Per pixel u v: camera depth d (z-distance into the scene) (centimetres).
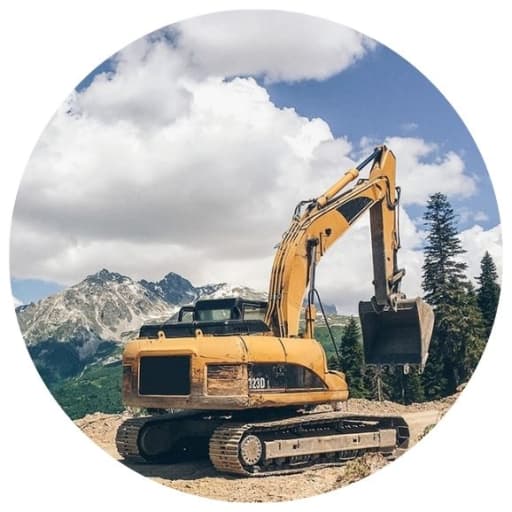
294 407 1277
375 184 1384
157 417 1316
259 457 1183
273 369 1181
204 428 1294
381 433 1322
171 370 1174
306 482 1180
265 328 1202
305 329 1278
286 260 1261
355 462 1259
